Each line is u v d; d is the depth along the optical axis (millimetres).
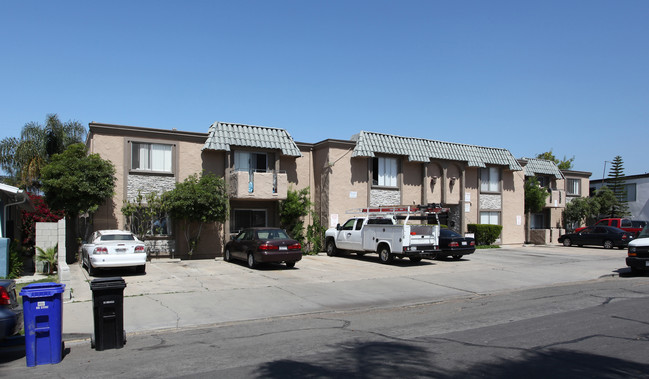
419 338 7707
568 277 16016
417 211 18016
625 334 7746
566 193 35562
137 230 19125
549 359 6344
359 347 7156
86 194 17297
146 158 19578
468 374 5730
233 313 10273
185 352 7105
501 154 29141
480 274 16359
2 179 30953
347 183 23250
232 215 21734
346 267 17703
